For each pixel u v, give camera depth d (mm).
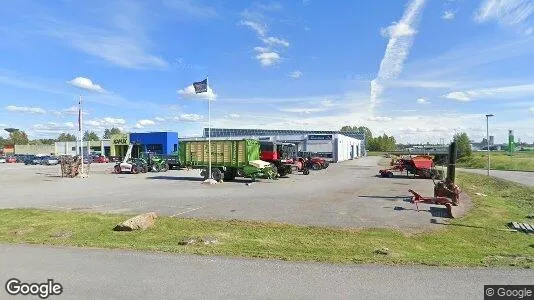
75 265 7172
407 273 6684
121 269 6930
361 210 14000
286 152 30453
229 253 8055
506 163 47594
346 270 6863
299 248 8961
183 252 8109
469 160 55562
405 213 13438
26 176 34000
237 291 5840
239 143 26625
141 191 20469
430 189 21438
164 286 6055
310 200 16656
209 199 16984
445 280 6324
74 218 12477
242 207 14664
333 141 59812
